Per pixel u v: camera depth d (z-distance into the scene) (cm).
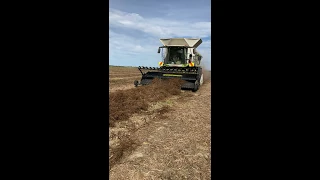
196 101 1062
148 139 489
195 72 1513
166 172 341
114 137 498
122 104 807
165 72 1514
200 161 383
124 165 360
